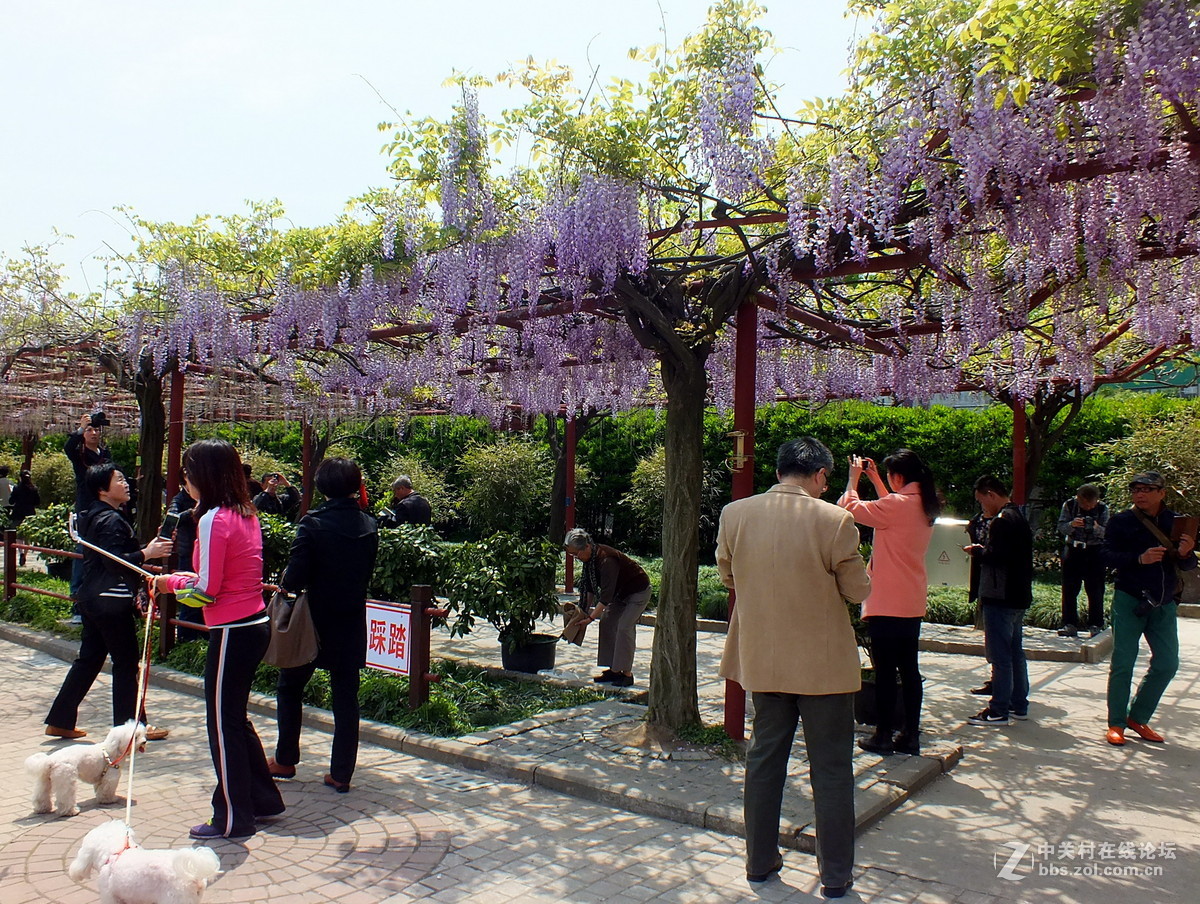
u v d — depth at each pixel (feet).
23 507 44.37
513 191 17.33
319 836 12.35
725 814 12.90
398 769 15.56
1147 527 17.31
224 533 12.09
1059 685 23.08
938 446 45.68
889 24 13.99
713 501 50.37
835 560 11.01
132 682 16.70
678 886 11.03
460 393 32.50
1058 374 23.90
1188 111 11.97
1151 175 12.97
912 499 16.25
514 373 27.61
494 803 13.91
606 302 17.85
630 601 22.29
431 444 62.90
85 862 9.59
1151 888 11.09
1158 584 17.21
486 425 59.41
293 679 14.64
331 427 46.70
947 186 13.88
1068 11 11.30
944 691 22.29
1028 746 17.35
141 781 14.65
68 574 35.88
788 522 11.35
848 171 14.17
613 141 15.52
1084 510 29.04
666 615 17.11
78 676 16.96
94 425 23.70
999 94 11.98
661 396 33.27
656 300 17.37
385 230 19.25
